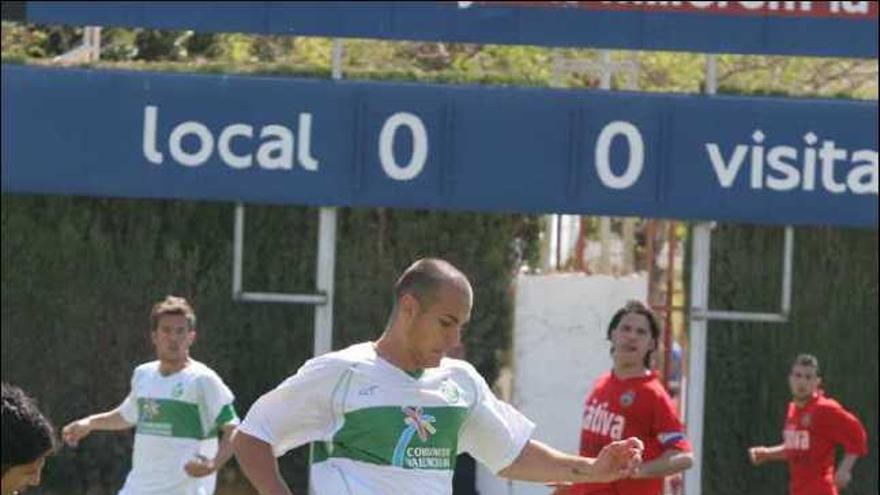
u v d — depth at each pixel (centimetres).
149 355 4300
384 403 1759
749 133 4091
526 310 4272
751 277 4247
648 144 4081
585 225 5162
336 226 4250
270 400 1778
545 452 1836
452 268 1775
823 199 4094
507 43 4059
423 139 4091
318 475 1773
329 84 4094
